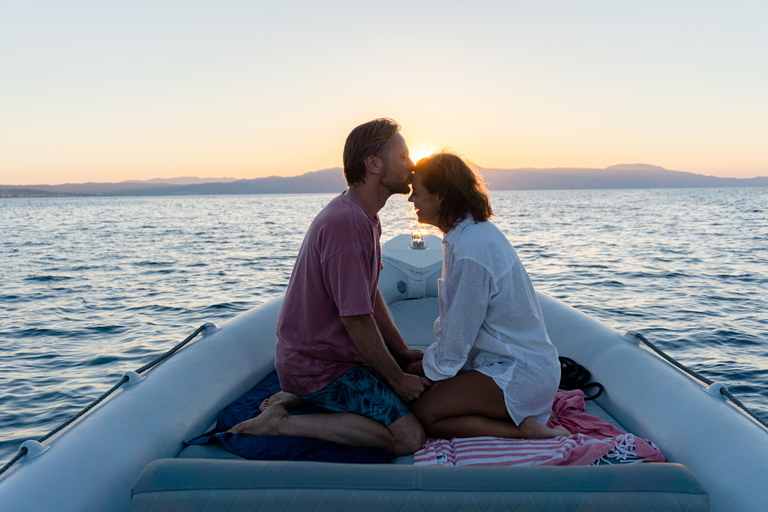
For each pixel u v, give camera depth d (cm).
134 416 196
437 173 197
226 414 227
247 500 139
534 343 202
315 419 198
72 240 2381
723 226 2823
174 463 149
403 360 245
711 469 170
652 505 134
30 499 147
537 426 198
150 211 7112
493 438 198
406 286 434
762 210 4712
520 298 198
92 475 164
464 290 192
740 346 628
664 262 1423
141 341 689
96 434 181
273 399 222
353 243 183
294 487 140
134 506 141
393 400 199
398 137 197
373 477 142
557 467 145
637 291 1002
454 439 203
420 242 461
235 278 1259
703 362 571
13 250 1925
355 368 202
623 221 3425
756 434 177
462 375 202
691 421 194
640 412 218
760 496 151
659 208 5650
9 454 384
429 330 359
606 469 143
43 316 843
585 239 2169
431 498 137
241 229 3209
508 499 136
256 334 292
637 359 250
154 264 1520
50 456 167
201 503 139
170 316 845
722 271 1241
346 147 199
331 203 195
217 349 264
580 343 290
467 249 192
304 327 195
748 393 486
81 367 583
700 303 880
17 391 509
